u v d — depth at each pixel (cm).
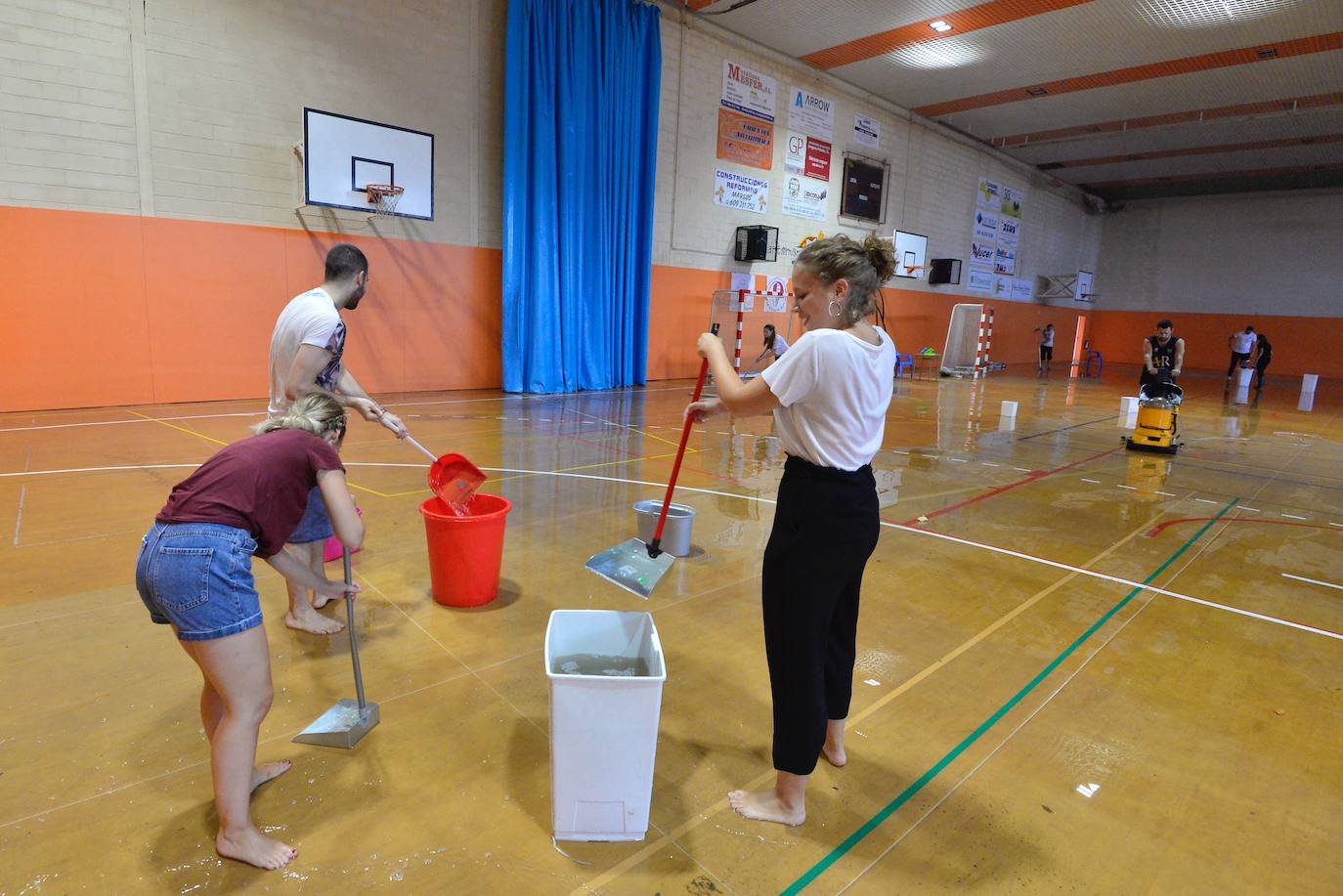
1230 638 300
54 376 648
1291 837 185
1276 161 1716
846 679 196
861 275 159
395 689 231
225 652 149
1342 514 505
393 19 794
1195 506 511
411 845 167
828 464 161
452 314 902
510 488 471
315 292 266
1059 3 967
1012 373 1659
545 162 908
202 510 150
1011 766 209
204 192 701
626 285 1055
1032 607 323
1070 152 1719
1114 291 2214
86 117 632
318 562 264
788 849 172
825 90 1280
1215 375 1927
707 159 1138
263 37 712
